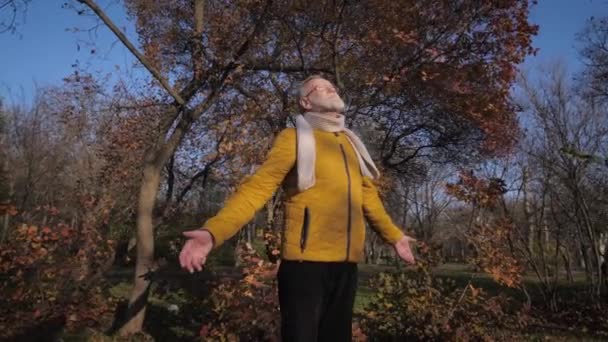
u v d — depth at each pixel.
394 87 7.73
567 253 11.30
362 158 2.42
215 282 6.31
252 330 5.79
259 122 8.53
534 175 10.48
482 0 6.87
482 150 12.59
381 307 6.93
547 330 8.43
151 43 9.94
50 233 7.53
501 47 7.07
